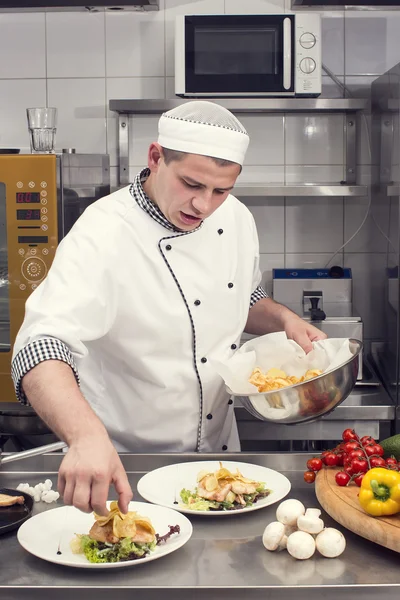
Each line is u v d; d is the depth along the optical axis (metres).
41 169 2.29
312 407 1.37
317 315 2.41
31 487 1.32
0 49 2.75
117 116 2.76
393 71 2.35
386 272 2.51
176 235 1.53
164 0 2.70
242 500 1.23
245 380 1.47
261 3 2.69
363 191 2.46
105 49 2.73
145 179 1.56
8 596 0.99
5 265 2.36
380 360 2.64
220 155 1.27
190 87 2.44
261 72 2.44
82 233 1.47
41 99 2.77
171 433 1.61
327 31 2.71
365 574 1.03
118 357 1.56
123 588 0.98
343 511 1.14
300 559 1.07
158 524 1.16
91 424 1.04
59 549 1.09
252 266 1.70
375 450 1.27
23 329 1.30
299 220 2.77
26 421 2.40
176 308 1.54
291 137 2.74
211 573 1.03
